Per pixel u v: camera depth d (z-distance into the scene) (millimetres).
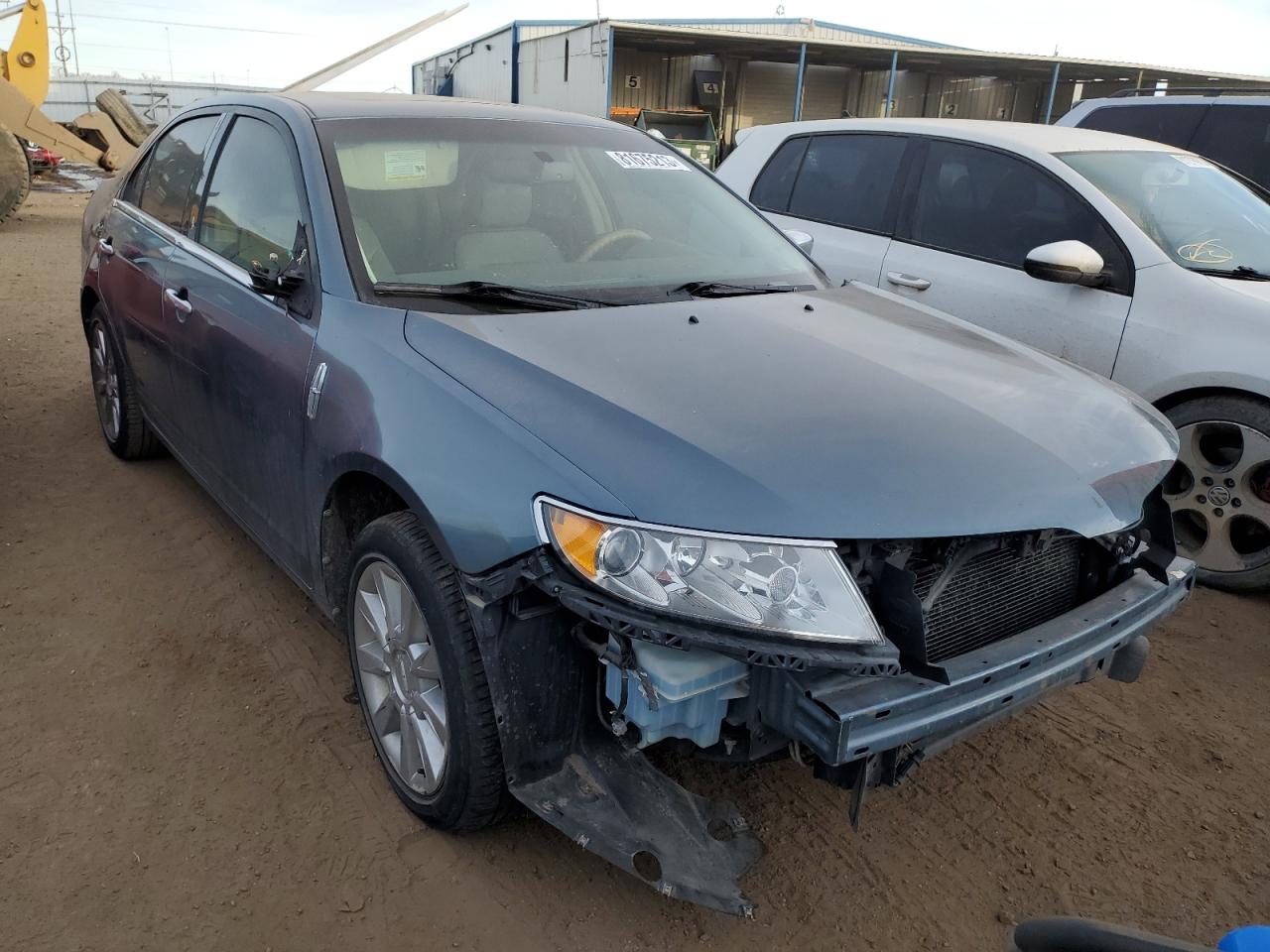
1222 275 3963
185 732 2650
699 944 2061
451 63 32594
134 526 3893
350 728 2697
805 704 1749
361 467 2246
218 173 3359
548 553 1832
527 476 1893
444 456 2027
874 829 2436
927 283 4617
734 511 1766
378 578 2312
